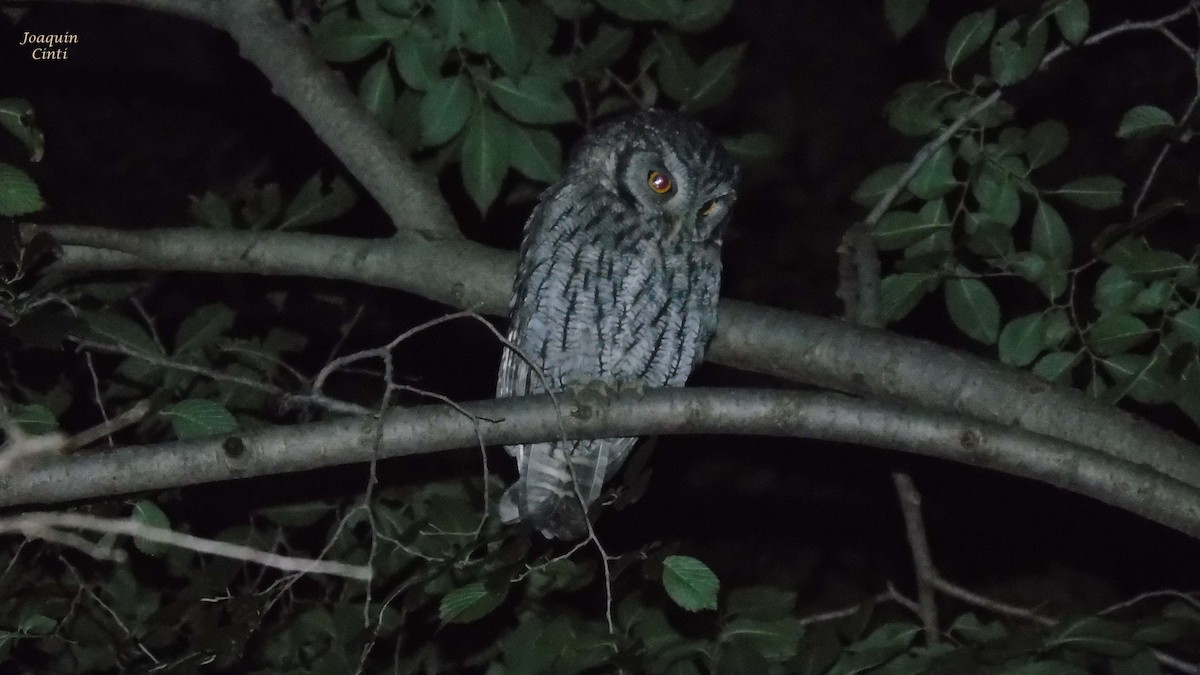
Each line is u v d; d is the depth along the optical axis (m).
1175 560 9.34
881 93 10.46
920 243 5.38
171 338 7.27
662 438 8.56
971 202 5.79
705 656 4.85
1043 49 4.89
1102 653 4.72
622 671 4.45
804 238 9.86
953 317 5.25
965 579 9.51
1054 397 5.04
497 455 6.96
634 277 5.61
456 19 4.86
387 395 4.16
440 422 4.54
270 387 4.45
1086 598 9.34
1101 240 5.04
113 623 5.66
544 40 5.30
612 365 5.75
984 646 4.66
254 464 4.48
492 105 5.25
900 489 6.27
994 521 9.53
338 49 5.05
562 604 5.61
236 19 5.76
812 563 9.59
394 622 5.94
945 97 5.30
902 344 5.19
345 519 4.14
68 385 6.38
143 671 4.52
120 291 6.20
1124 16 9.63
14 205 4.09
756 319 5.49
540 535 5.92
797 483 9.79
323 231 7.79
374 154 5.57
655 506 9.44
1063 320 5.16
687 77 5.79
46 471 4.47
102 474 4.46
